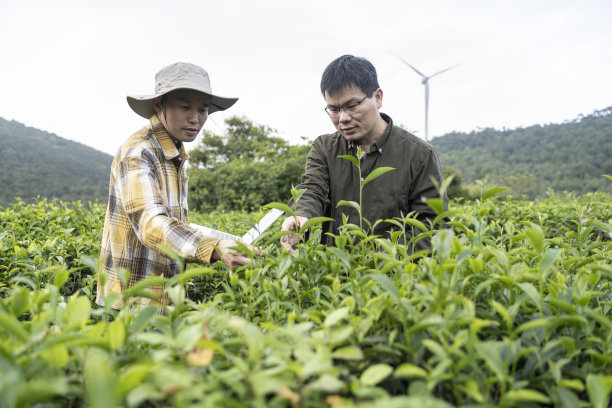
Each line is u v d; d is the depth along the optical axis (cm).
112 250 228
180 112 229
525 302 119
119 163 219
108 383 59
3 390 66
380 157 287
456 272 111
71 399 92
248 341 86
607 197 572
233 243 184
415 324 99
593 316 101
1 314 73
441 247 100
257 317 134
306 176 301
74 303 107
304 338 94
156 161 227
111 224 229
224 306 134
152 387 74
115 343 91
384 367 85
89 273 290
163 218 198
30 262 218
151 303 229
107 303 106
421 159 281
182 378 76
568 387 97
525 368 98
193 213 655
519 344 98
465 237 152
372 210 288
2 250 266
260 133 2717
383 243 144
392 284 105
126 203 206
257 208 1457
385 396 79
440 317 92
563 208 404
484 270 131
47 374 86
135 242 228
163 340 91
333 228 304
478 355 92
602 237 254
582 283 117
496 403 94
